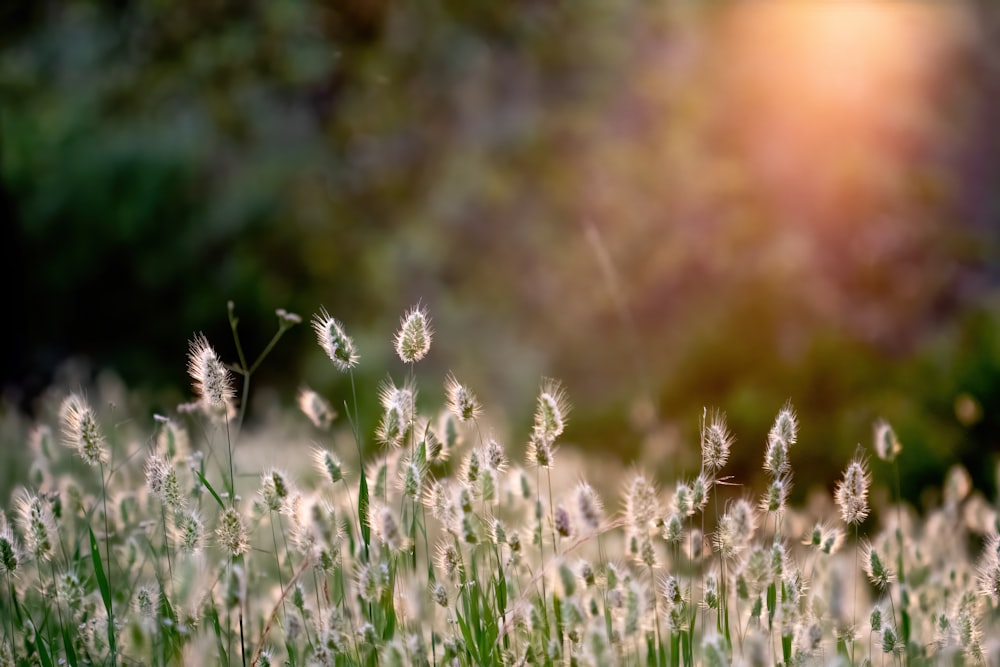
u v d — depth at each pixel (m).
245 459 5.20
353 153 15.25
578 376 15.27
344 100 13.84
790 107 17.31
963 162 20.06
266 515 2.84
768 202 16.33
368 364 14.10
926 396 9.33
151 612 2.54
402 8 12.77
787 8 17.56
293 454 5.95
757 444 9.52
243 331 15.06
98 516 3.15
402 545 2.47
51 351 15.05
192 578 2.59
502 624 2.49
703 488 2.53
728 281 13.75
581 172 16.12
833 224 16.23
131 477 3.89
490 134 15.42
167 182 15.47
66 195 15.20
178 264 15.34
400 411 2.53
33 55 13.70
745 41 17.31
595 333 15.65
